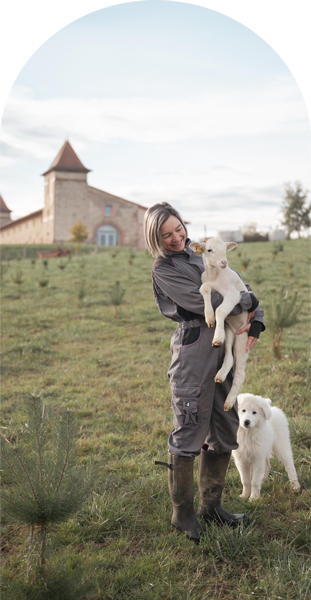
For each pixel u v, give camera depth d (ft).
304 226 200.44
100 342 34.76
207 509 10.92
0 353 31.50
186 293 9.82
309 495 12.39
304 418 17.67
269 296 47.60
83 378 25.80
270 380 22.74
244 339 9.96
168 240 10.33
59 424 8.45
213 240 9.55
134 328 38.78
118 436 17.11
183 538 10.39
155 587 8.96
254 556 9.88
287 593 8.59
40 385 24.67
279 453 13.15
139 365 27.96
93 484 8.46
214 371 10.05
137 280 65.92
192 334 10.16
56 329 38.88
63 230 205.87
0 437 8.54
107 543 10.68
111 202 210.59
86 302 49.88
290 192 201.87
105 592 8.79
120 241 211.61
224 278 9.64
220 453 10.79
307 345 29.68
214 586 9.10
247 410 12.17
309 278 58.65
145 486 12.90
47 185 215.92
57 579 7.91
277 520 11.28
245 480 12.62
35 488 7.93
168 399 21.54
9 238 283.59
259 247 104.42
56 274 76.64
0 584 8.25
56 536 10.11
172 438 10.57
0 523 11.41
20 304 50.06
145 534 10.89
